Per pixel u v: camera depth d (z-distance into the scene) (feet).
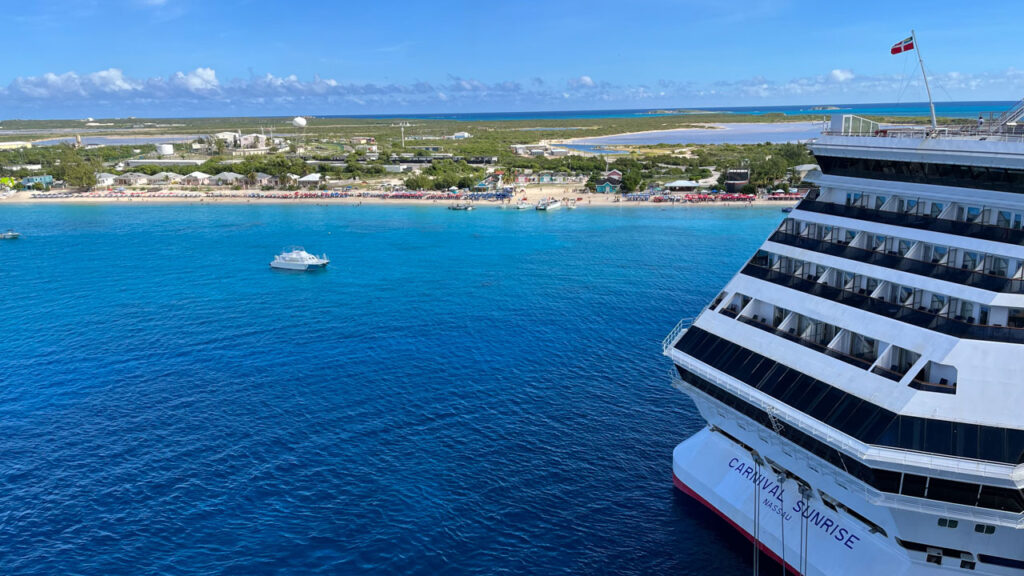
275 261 461.37
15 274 446.19
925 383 112.78
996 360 108.68
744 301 155.12
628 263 456.45
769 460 142.00
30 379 260.01
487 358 275.59
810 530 133.69
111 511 174.60
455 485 183.62
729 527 160.25
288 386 250.16
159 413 229.04
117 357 283.38
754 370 138.82
